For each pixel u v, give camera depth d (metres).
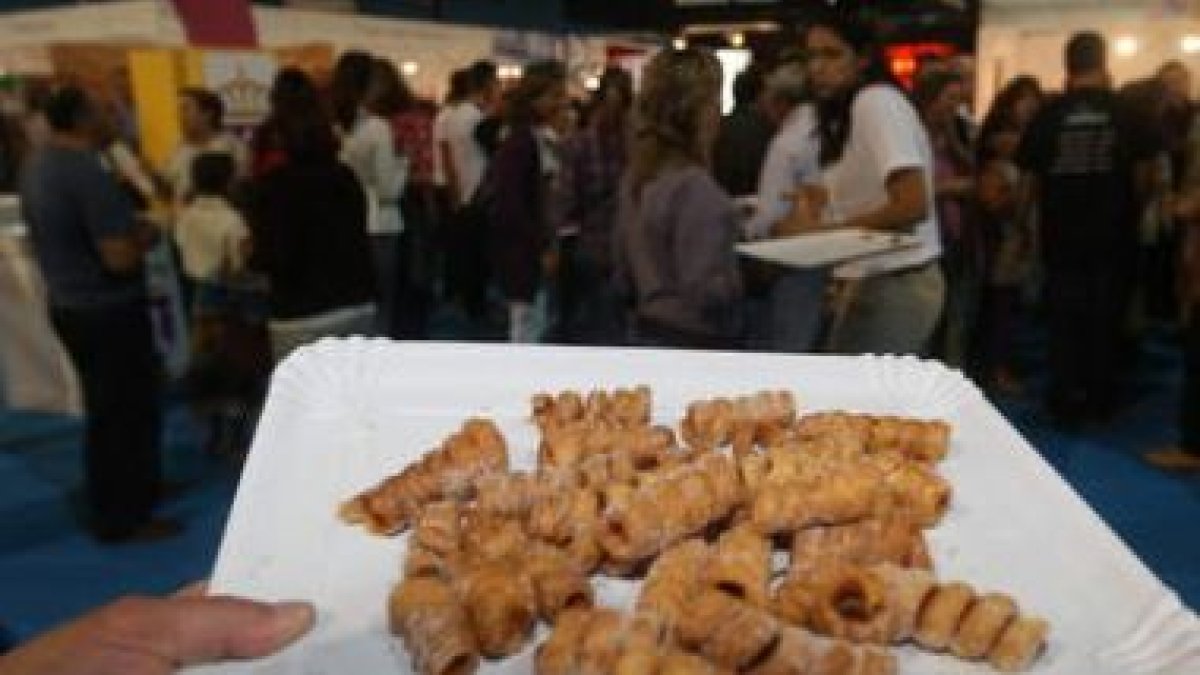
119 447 2.67
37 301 3.38
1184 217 3.45
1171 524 2.87
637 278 2.03
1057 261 3.65
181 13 4.22
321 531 0.79
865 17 2.26
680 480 0.79
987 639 0.63
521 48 5.94
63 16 4.40
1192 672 0.59
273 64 4.33
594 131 3.98
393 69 4.10
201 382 3.34
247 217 2.97
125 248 2.54
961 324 3.77
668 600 0.67
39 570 2.55
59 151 2.52
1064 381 3.74
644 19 6.79
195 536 2.76
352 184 2.40
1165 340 5.10
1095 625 0.67
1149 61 4.51
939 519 0.81
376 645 0.65
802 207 2.41
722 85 1.99
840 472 0.81
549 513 0.79
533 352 1.18
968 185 3.68
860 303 2.17
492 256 4.18
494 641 0.65
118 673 0.57
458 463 0.85
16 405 3.51
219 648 0.60
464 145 4.98
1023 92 3.88
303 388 1.06
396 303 4.65
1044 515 0.82
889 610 0.66
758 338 2.31
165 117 4.06
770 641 0.62
